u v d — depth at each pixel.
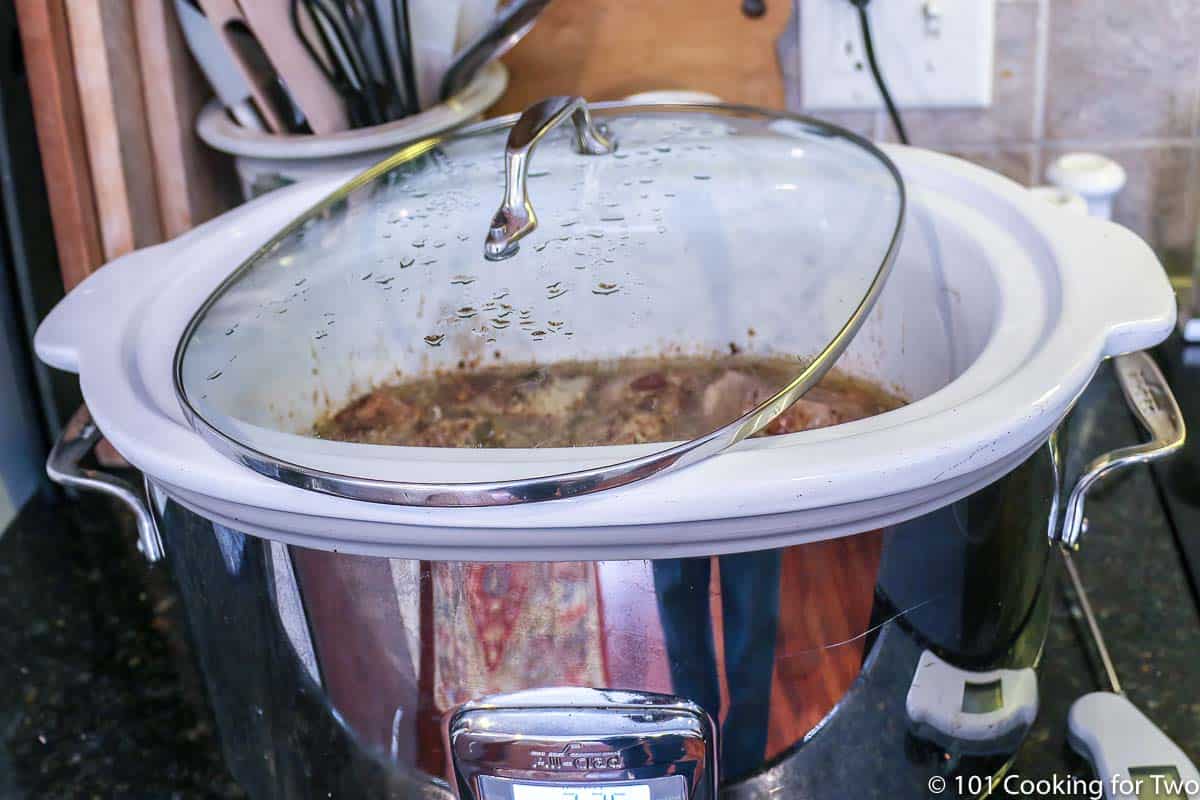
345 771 0.49
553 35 0.88
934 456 0.40
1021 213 0.56
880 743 0.48
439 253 0.52
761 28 0.86
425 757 0.47
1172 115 0.88
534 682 0.44
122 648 0.72
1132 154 0.90
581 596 0.42
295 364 0.53
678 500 0.39
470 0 0.79
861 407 0.64
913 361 0.62
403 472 0.40
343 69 0.76
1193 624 0.68
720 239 0.56
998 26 0.86
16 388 0.82
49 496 0.84
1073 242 0.52
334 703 0.47
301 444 0.43
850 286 0.51
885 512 0.42
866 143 0.58
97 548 0.80
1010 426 0.41
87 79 0.75
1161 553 0.74
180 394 0.45
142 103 0.79
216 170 0.85
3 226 0.78
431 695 0.45
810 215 0.55
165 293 0.56
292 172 0.76
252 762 0.54
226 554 0.46
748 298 0.58
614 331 0.60
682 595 0.42
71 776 0.63
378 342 0.53
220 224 0.61
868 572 0.43
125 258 0.59
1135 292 0.48
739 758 0.46
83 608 0.75
